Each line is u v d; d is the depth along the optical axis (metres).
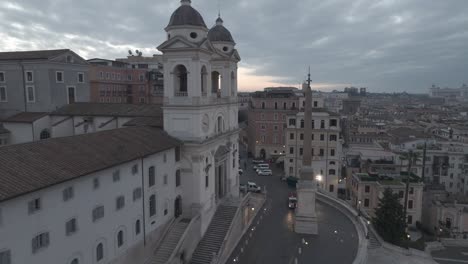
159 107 53.12
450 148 91.25
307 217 48.78
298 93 113.12
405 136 102.19
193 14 43.66
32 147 27.77
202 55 43.25
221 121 51.16
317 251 42.84
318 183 79.25
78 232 27.77
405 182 67.38
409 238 57.31
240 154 112.62
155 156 38.22
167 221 41.47
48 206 24.88
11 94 62.50
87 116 53.91
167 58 43.12
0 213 21.47
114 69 99.38
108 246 31.30
